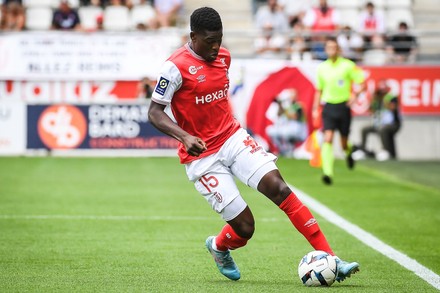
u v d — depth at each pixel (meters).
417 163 57.38
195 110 19.34
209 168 19.47
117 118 58.94
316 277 19.33
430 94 60.75
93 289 19.22
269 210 35.03
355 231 29.34
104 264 22.83
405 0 72.94
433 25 75.00
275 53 64.44
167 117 18.97
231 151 19.45
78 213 33.56
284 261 23.55
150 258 23.86
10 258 23.69
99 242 26.72
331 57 45.19
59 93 59.88
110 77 59.72
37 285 19.70
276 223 31.30
